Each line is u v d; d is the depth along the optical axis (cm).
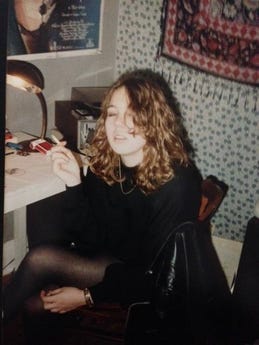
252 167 192
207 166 202
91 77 213
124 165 143
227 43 180
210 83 189
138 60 208
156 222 136
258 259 157
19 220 178
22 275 147
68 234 157
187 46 190
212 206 144
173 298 126
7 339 155
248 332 159
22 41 178
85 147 185
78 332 147
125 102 135
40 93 166
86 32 201
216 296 145
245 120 186
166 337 132
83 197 152
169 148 137
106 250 154
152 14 198
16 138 171
